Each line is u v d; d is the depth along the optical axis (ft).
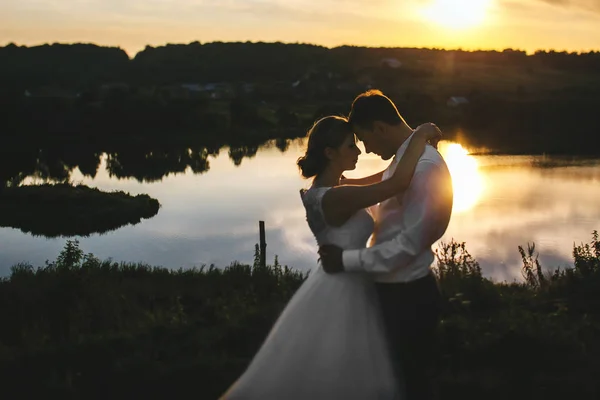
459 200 138.92
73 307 25.05
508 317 18.97
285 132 370.73
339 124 12.48
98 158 271.08
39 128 357.00
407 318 11.84
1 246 109.19
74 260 44.83
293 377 12.35
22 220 129.70
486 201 137.59
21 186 157.79
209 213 141.18
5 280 36.35
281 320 12.80
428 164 11.51
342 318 12.30
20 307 25.68
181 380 15.94
